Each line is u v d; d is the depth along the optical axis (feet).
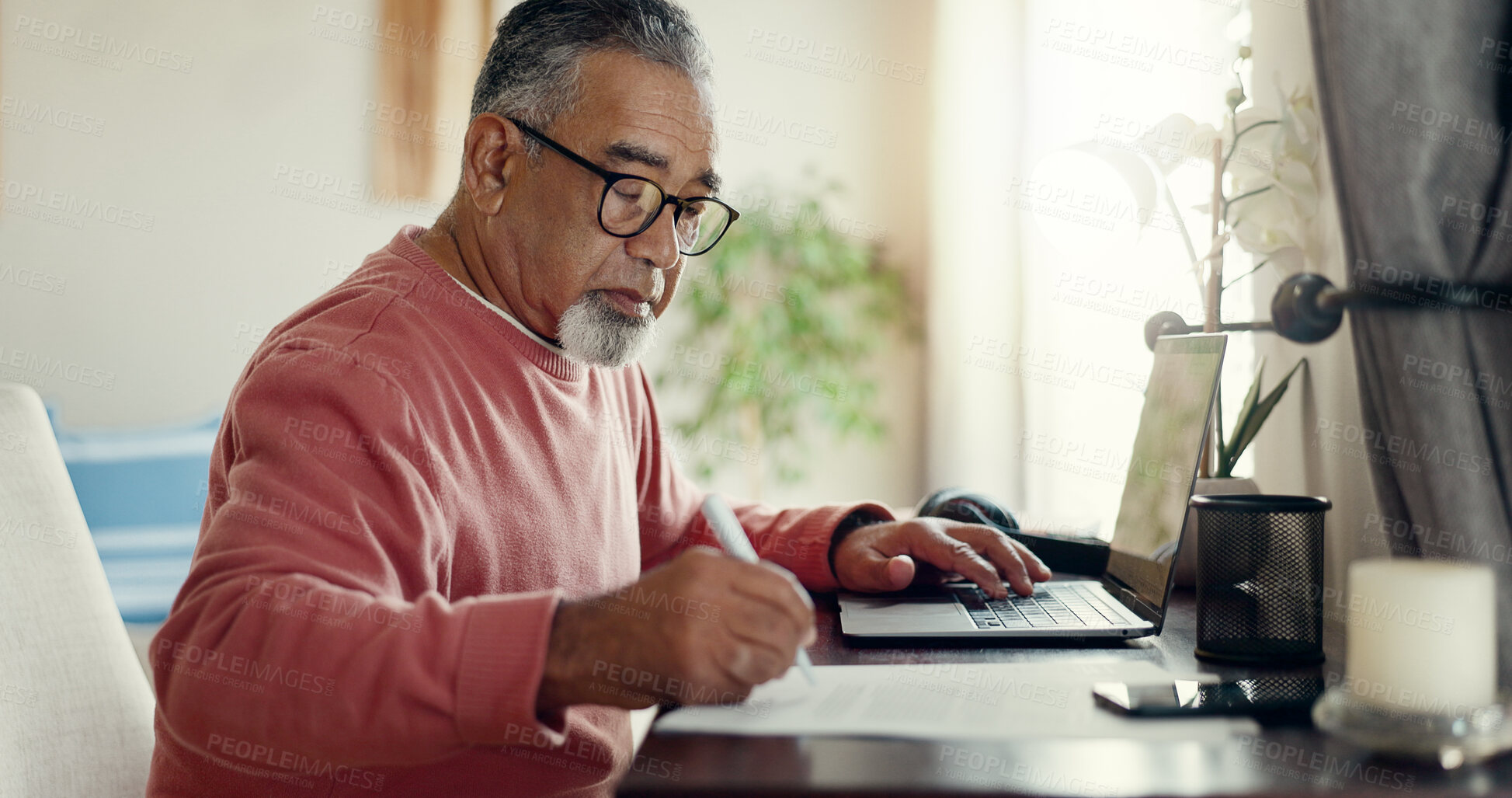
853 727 1.82
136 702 2.93
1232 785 1.48
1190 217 4.84
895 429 9.70
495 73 3.10
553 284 3.00
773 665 1.77
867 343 9.39
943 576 3.39
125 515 6.82
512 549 2.87
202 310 8.26
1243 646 2.32
